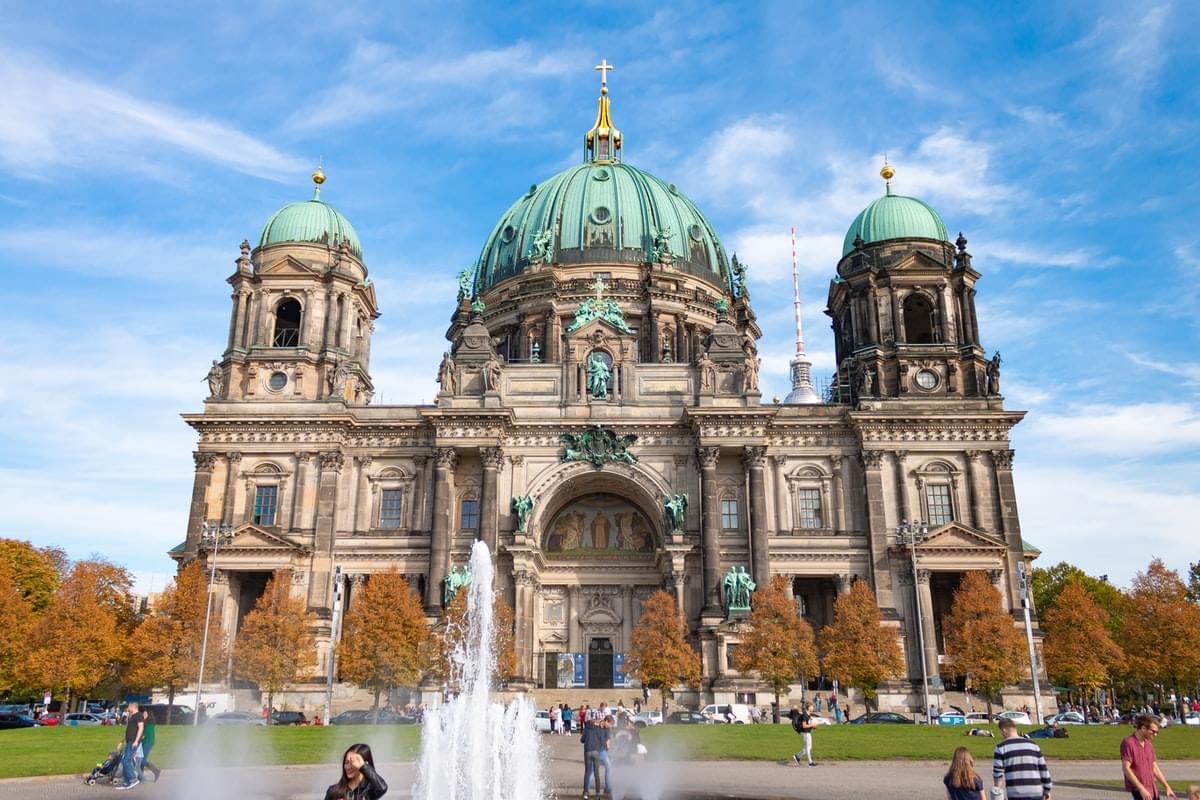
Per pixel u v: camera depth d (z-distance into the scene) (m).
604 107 140.62
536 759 36.62
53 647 76.31
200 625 79.94
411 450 93.44
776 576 82.94
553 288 112.69
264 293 97.50
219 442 92.00
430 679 81.94
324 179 106.69
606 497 101.25
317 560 88.81
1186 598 84.31
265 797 31.55
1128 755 20.86
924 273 98.00
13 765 37.75
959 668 79.69
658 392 95.19
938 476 91.12
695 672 79.88
